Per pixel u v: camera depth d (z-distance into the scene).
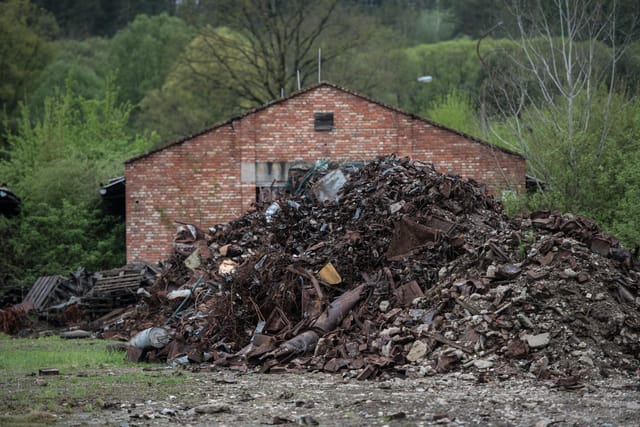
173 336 30.06
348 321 28.06
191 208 58.78
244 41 93.88
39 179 68.94
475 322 25.56
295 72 90.31
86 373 26.66
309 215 35.09
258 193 58.91
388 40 101.38
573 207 49.50
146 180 58.91
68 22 138.12
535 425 17.41
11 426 18.36
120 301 47.88
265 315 30.36
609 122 55.31
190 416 19.23
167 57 115.25
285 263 31.12
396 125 58.53
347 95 58.78
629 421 17.88
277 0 90.25
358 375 24.50
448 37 129.25
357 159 58.69
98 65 124.00
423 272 29.30
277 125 58.78
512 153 57.34
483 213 32.34
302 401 20.48
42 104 106.56
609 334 24.73
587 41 66.50
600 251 27.91
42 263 65.12
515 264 27.14
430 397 21.00
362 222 32.56
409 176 34.25
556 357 24.06
